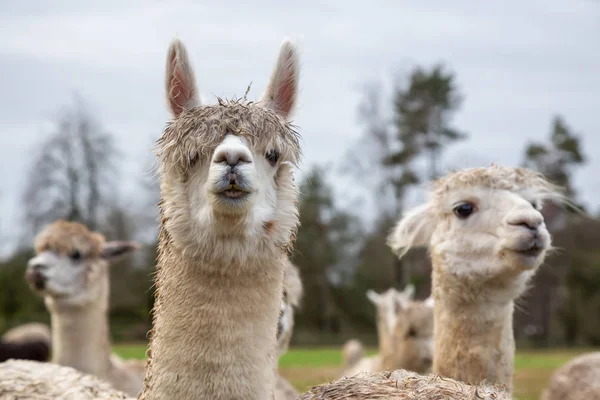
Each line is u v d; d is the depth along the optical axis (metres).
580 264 15.84
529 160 20.22
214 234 1.93
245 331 1.94
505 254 2.41
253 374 1.93
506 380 2.44
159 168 2.08
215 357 1.92
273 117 2.04
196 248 1.95
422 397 2.04
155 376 1.96
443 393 2.05
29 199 15.13
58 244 3.79
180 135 2.00
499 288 2.45
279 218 2.01
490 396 2.09
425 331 4.05
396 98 18.95
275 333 2.00
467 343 2.45
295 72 2.17
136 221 15.08
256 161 2.00
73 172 15.37
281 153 2.03
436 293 2.53
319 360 10.37
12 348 5.26
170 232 1.99
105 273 3.92
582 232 16.33
